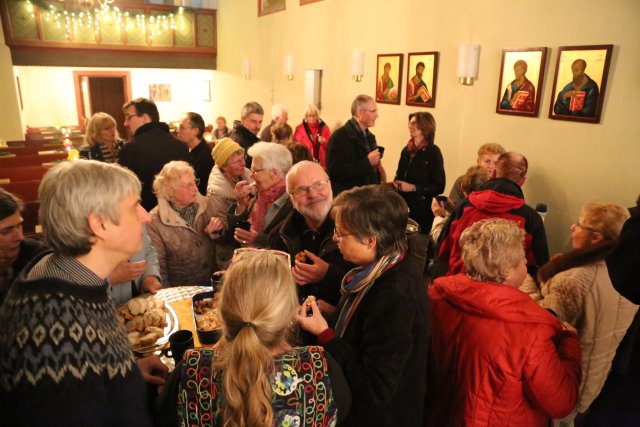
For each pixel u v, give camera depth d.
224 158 2.95
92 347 0.90
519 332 1.25
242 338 0.88
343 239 1.28
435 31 4.41
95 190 0.94
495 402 1.29
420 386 1.26
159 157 3.25
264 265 0.95
